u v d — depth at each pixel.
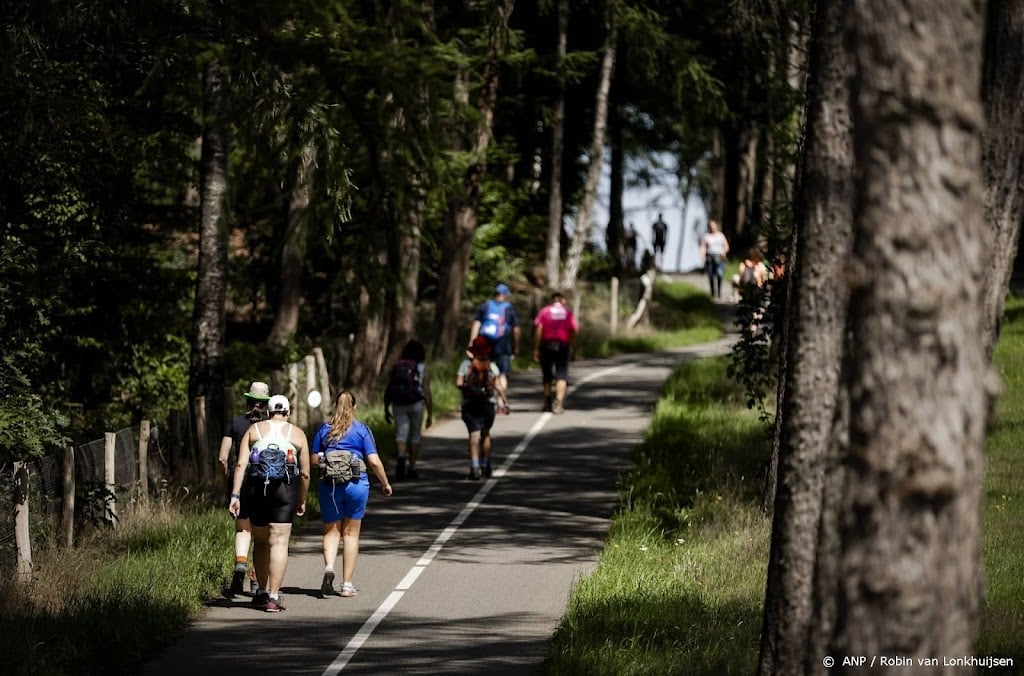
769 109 46.47
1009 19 14.94
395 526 26.03
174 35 15.93
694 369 44.75
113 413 37.03
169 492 27.14
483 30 39.81
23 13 18.56
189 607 19.80
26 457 23.23
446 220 48.53
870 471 7.59
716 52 51.19
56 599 19.39
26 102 25.33
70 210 28.36
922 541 7.48
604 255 71.69
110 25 17.22
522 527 25.77
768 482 24.39
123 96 28.53
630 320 61.09
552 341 39.34
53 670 16.02
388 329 44.53
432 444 35.16
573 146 71.50
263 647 17.94
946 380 7.50
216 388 31.33
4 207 27.72
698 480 28.00
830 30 12.68
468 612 19.83
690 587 19.98
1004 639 15.66
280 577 19.98
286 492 20.11
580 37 59.75
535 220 62.97
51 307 27.20
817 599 9.01
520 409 40.19
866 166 7.67
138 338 36.72
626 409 40.09
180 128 30.89
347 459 20.84
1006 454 27.55
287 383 36.44
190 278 38.03
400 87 15.88
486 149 45.31
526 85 59.66
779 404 24.23
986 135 15.17
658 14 51.06
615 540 23.66
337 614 19.77
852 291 7.74
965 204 7.53
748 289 29.05
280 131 16.03
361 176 16.41
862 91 7.66
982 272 7.76
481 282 60.47
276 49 15.82
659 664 16.11
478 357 30.69
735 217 90.00
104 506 24.25
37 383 29.91
